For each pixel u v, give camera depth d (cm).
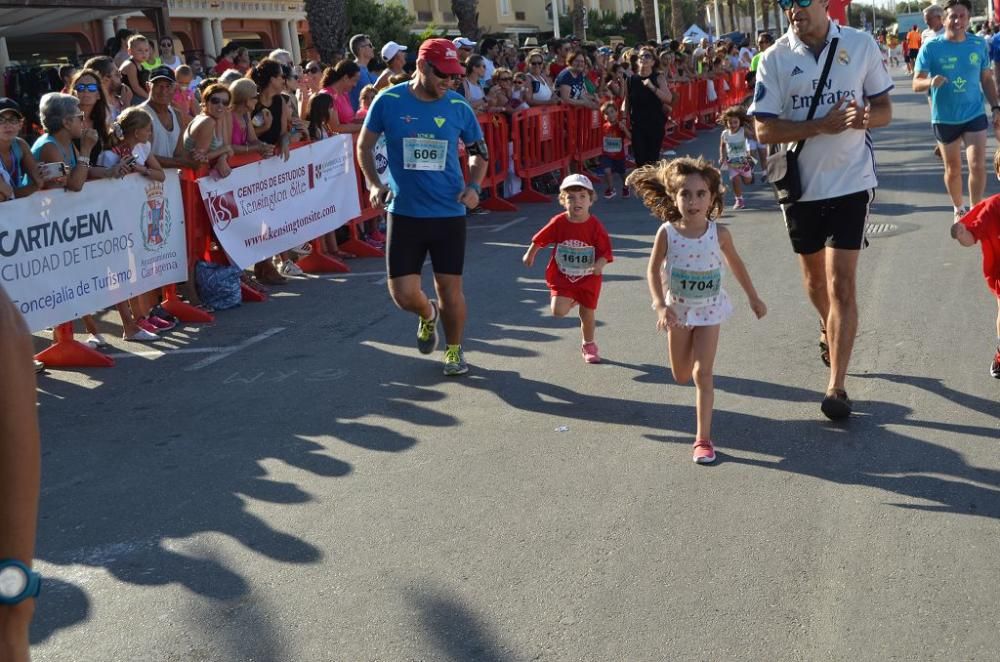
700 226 480
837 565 367
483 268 956
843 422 508
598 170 1659
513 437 518
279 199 924
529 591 362
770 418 521
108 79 948
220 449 530
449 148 615
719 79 2484
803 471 453
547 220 1235
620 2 6969
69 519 453
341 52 1836
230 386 639
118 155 748
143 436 558
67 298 688
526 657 321
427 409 571
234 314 830
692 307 478
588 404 562
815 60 511
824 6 508
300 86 1234
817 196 514
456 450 505
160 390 641
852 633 324
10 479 148
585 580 367
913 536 386
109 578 395
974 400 525
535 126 1405
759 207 1207
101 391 646
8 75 1373
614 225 1159
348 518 434
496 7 5497
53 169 675
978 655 309
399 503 445
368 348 705
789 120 516
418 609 355
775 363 608
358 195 1053
